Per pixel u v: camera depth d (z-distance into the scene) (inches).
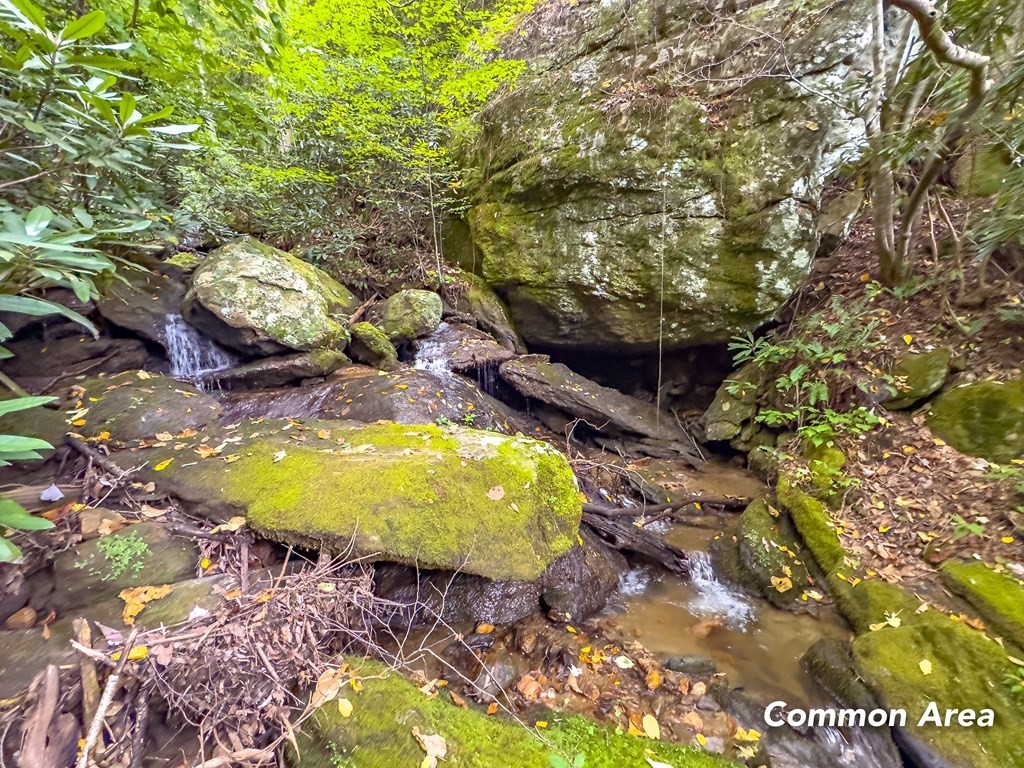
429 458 117.9
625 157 208.2
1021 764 78.0
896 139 143.9
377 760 68.0
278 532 97.1
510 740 75.2
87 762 57.0
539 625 114.3
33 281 87.2
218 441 127.2
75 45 87.7
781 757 85.7
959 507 128.3
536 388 225.5
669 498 181.0
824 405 177.6
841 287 207.9
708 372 239.3
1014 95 118.3
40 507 96.0
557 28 270.2
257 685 72.9
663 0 219.8
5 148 92.0
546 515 114.4
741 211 195.2
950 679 92.1
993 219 135.2
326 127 256.8
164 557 91.3
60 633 71.8
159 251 223.0
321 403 183.3
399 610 102.5
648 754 79.3
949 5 122.1
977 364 152.3
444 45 249.4
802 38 184.4
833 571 127.2
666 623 126.0
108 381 150.8
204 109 164.9
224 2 123.2
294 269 228.1
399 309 243.4
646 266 212.1
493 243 254.5
